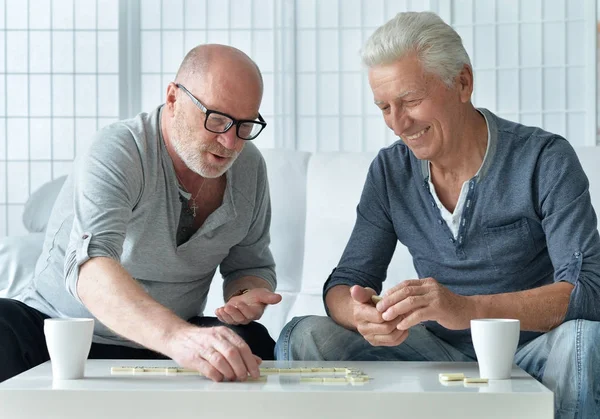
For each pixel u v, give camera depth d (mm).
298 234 3500
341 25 4961
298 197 3549
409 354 2184
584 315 1958
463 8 4918
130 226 2242
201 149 2158
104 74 5047
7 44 5098
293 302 3320
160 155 2264
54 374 1648
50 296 2371
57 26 5082
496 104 4914
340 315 2162
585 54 4801
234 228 2418
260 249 2566
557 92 4844
